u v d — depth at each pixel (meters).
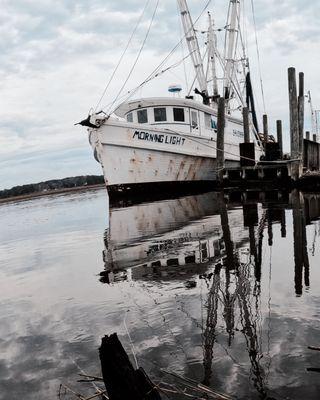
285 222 10.48
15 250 11.29
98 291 5.72
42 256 9.62
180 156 20.06
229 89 24.06
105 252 8.85
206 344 3.54
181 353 3.44
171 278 5.95
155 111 19.78
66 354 3.73
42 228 16.44
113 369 2.41
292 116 19.31
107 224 14.26
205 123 21.30
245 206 14.90
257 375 2.97
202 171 21.83
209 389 2.81
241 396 2.74
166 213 15.01
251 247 7.70
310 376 2.90
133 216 15.41
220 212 13.81
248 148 20.97
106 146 18.23
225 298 4.73
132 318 4.42
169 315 4.36
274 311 4.18
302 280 5.27
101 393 2.94
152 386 2.58
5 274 7.98
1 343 4.17
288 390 2.76
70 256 9.02
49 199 56.81
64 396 3.02
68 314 4.88
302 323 3.81
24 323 4.76
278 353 3.27
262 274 5.72
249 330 3.75
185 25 23.12
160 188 20.22
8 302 5.84
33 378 3.33
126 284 5.91
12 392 3.14
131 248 8.89
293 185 19.91
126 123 18.12
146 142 18.73
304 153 22.31
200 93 23.97
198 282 5.58
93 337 4.05
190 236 9.59
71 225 15.90
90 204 29.62
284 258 6.65
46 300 5.66
